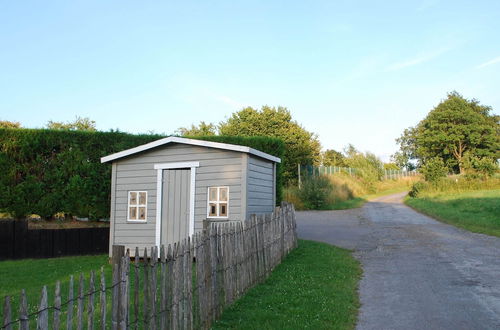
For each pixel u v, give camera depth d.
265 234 9.55
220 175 12.12
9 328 2.80
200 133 54.41
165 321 4.88
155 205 12.73
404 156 91.06
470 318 6.78
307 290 8.22
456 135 62.97
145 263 4.57
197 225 12.20
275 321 6.38
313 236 16.78
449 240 15.23
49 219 15.20
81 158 15.16
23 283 9.77
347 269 10.39
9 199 14.39
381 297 8.09
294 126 49.31
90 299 3.65
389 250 13.48
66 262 12.63
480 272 10.13
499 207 23.47
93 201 15.14
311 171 39.81
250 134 48.34
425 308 7.34
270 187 13.87
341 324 6.36
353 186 40.50
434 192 35.47
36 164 14.77
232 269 7.30
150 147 12.71
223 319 6.51
